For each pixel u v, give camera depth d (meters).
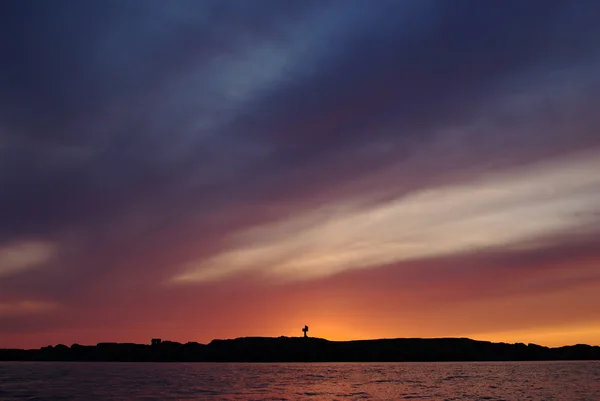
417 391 112.31
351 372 189.25
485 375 170.12
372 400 95.19
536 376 164.38
